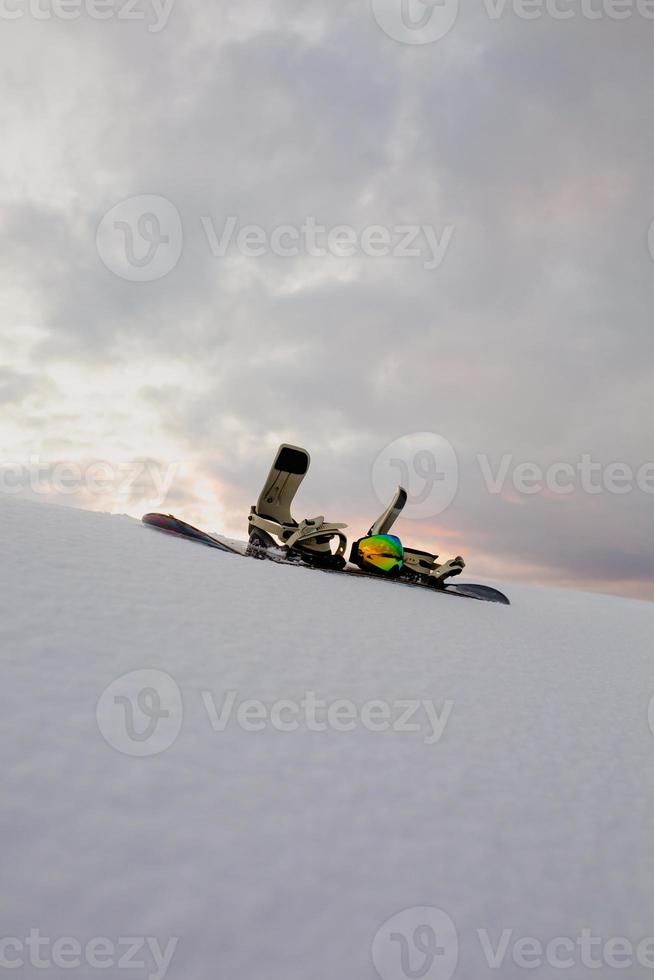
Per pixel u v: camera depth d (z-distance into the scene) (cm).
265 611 457
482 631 602
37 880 182
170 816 221
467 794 289
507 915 224
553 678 499
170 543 614
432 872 233
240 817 231
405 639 493
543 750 358
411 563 838
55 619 341
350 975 183
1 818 198
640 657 685
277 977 177
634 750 396
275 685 342
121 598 398
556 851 267
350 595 601
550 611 957
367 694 364
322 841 231
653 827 308
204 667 338
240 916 191
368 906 209
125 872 193
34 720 249
